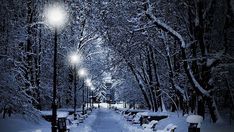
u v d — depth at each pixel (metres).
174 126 18.25
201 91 21.53
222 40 23.08
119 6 30.23
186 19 24.75
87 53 60.28
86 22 53.78
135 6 27.53
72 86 61.41
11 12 26.66
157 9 26.28
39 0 37.25
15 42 27.03
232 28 22.48
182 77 33.50
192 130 15.77
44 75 47.00
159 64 43.91
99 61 69.75
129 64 43.84
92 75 72.50
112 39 37.09
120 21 31.55
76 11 48.34
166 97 47.53
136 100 66.50
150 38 33.62
